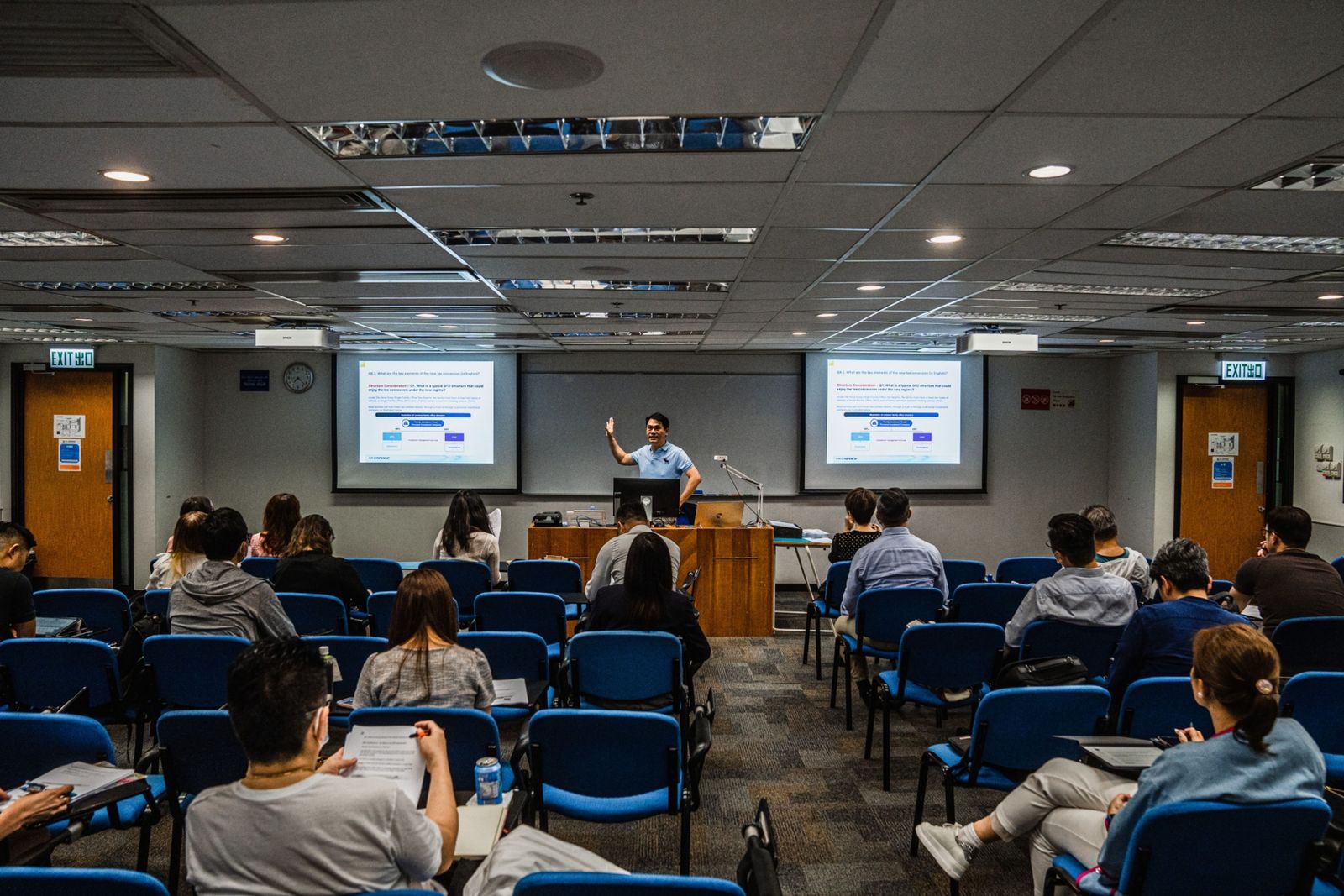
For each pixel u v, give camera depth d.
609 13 1.75
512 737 4.47
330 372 10.12
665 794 2.71
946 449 10.20
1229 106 2.28
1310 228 3.74
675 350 9.93
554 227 3.76
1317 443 9.41
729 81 2.12
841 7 1.73
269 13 1.74
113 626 4.46
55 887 1.52
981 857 3.27
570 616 5.57
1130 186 3.08
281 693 1.58
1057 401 10.33
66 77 2.08
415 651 2.75
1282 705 2.89
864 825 3.54
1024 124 2.43
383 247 4.14
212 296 5.73
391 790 1.65
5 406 9.30
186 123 2.42
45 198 3.23
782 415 10.09
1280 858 1.90
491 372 10.07
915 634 3.66
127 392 9.20
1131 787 2.45
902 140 2.57
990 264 4.56
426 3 1.71
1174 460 9.60
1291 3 1.69
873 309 6.37
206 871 1.59
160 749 2.53
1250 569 4.18
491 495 10.11
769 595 7.03
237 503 10.11
